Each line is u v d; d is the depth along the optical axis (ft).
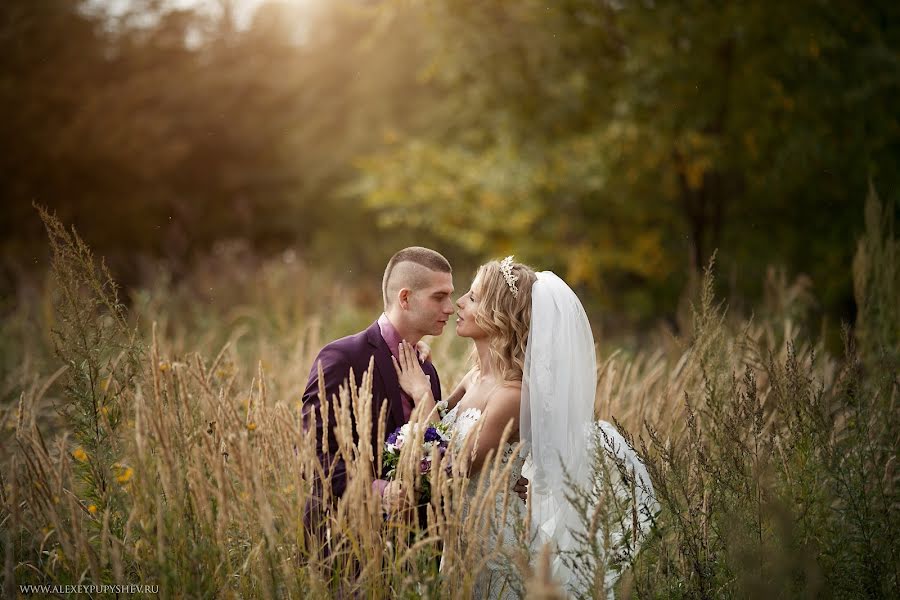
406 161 36.17
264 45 61.11
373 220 57.77
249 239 57.26
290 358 17.61
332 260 53.47
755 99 26.76
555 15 28.09
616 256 31.63
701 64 25.75
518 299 10.52
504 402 10.20
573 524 10.02
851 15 25.05
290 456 8.98
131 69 51.90
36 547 9.59
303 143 60.85
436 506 8.57
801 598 9.00
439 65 31.35
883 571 9.33
